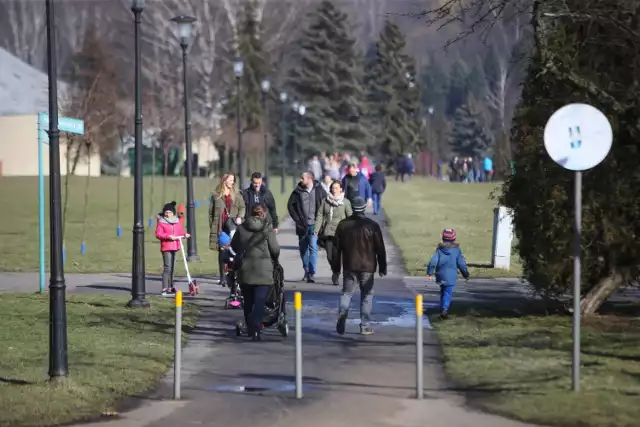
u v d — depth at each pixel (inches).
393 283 1330.0
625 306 1039.6
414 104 6501.0
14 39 6737.2
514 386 687.7
